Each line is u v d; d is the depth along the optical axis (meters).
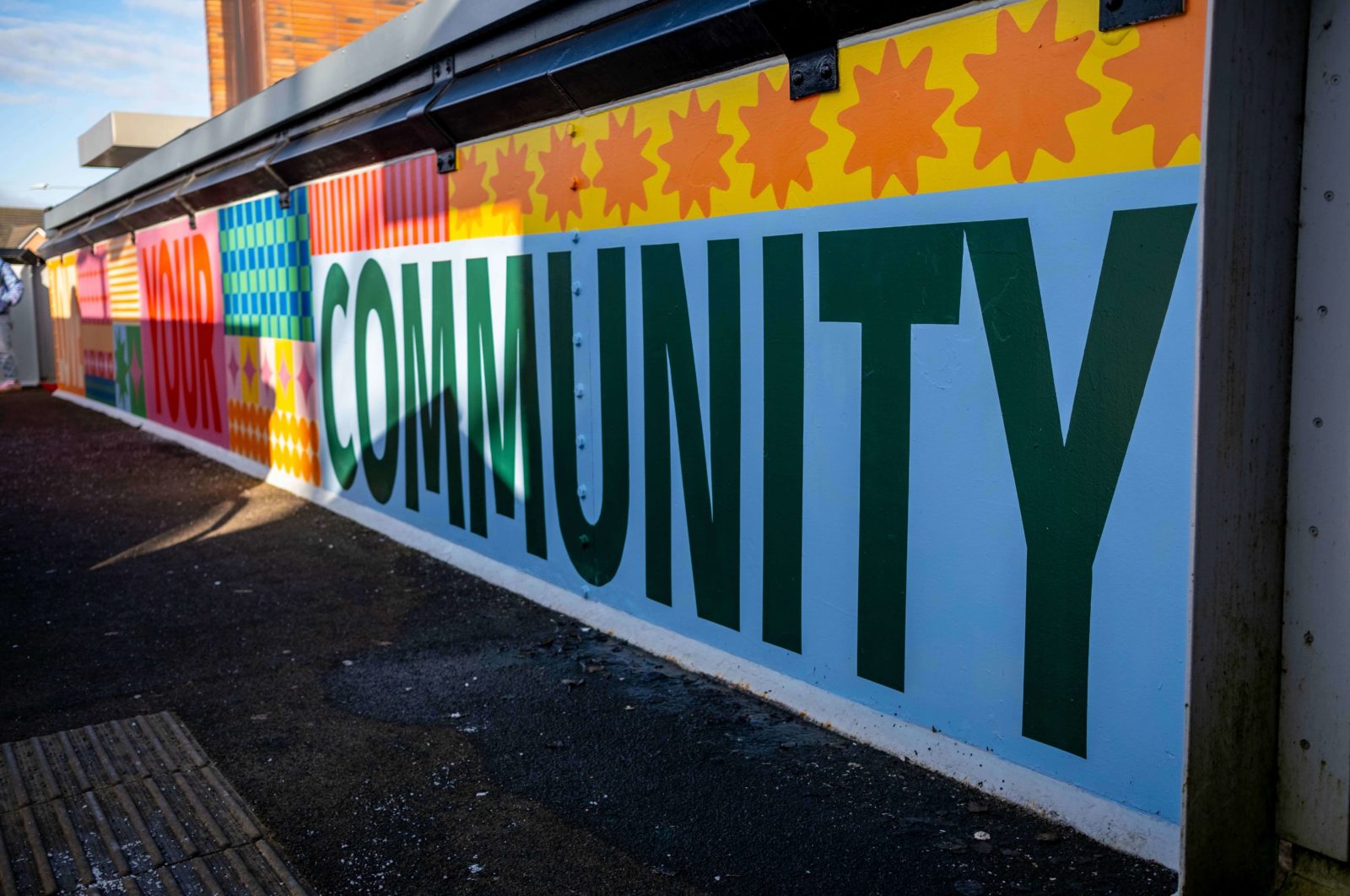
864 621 3.55
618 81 4.30
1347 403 2.23
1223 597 2.22
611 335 4.64
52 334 19.19
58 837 2.97
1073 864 2.73
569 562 5.12
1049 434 2.92
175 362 11.55
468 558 5.96
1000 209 2.98
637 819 3.05
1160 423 2.67
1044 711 3.01
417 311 6.31
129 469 9.97
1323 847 2.35
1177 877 2.62
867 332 3.42
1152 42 2.58
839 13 3.29
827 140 3.48
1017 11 2.88
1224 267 2.12
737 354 3.96
